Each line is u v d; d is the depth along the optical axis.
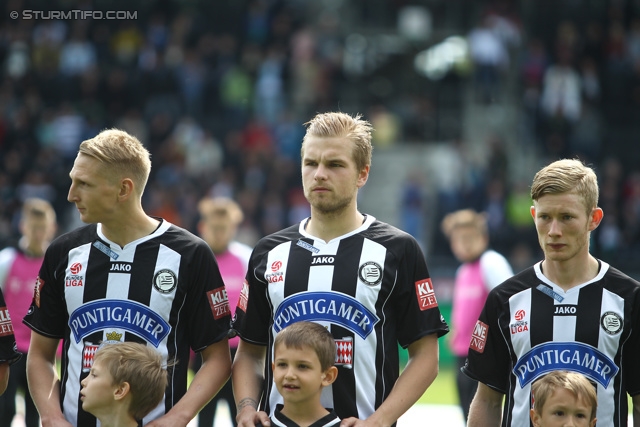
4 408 25.55
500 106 78.12
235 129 71.19
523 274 15.42
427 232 68.06
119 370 14.22
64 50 72.00
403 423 33.03
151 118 68.62
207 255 15.57
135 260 15.26
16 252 26.55
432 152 76.81
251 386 15.27
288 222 63.69
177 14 79.12
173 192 60.94
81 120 67.19
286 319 14.98
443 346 49.44
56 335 15.71
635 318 14.72
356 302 14.87
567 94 72.50
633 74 75.88
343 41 82.88
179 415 14.69
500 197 64.19
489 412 15.45
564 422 14.03
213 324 15.40
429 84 83.44
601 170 70.44
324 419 14.28
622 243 63.12
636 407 14.88
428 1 88.31
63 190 63.34
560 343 14.78
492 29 76.50
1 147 67.31
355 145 15.00
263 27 77.94
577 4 81.75
